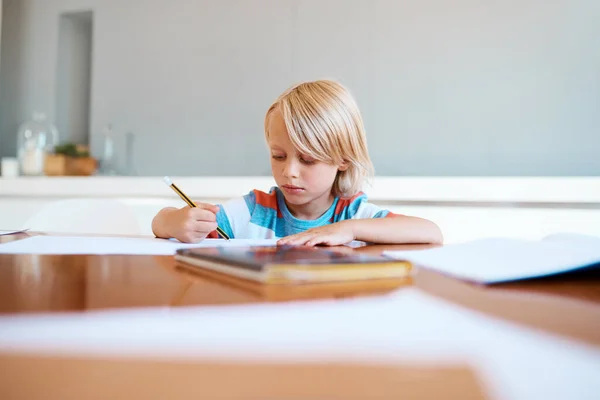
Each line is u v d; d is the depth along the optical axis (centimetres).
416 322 24
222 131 229
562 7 184
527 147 189
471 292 33
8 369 17
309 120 100
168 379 16
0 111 262
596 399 15
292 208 118
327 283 35
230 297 29
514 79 190
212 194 183
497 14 191
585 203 149
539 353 19
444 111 198
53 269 41
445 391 15
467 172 196
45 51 256
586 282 38
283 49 219
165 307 27
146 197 192
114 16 245
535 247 50
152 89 239
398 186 165
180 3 234
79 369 17
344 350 19
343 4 210
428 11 199
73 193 200
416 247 71
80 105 255
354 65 209
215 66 230
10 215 209
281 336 21
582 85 183
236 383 16
